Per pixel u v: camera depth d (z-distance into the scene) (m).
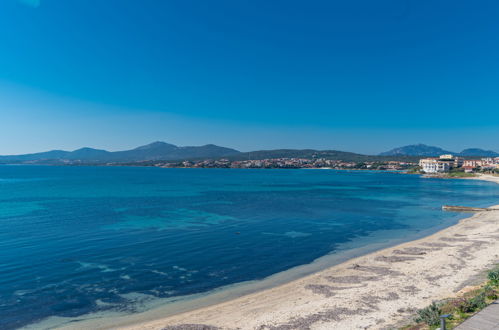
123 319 18.81
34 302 21.05
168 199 83.44
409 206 73.94
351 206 73.12
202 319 18.45
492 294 17.61
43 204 71.19
